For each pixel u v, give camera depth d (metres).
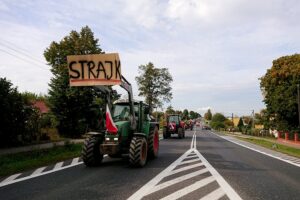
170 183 8.77
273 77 47.56
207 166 12.18
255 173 10.95
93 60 11.57
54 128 32.75
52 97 32.28
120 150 12.20
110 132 11.99
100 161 12.43
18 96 21.44
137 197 7.16
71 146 19.73
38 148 18.78
